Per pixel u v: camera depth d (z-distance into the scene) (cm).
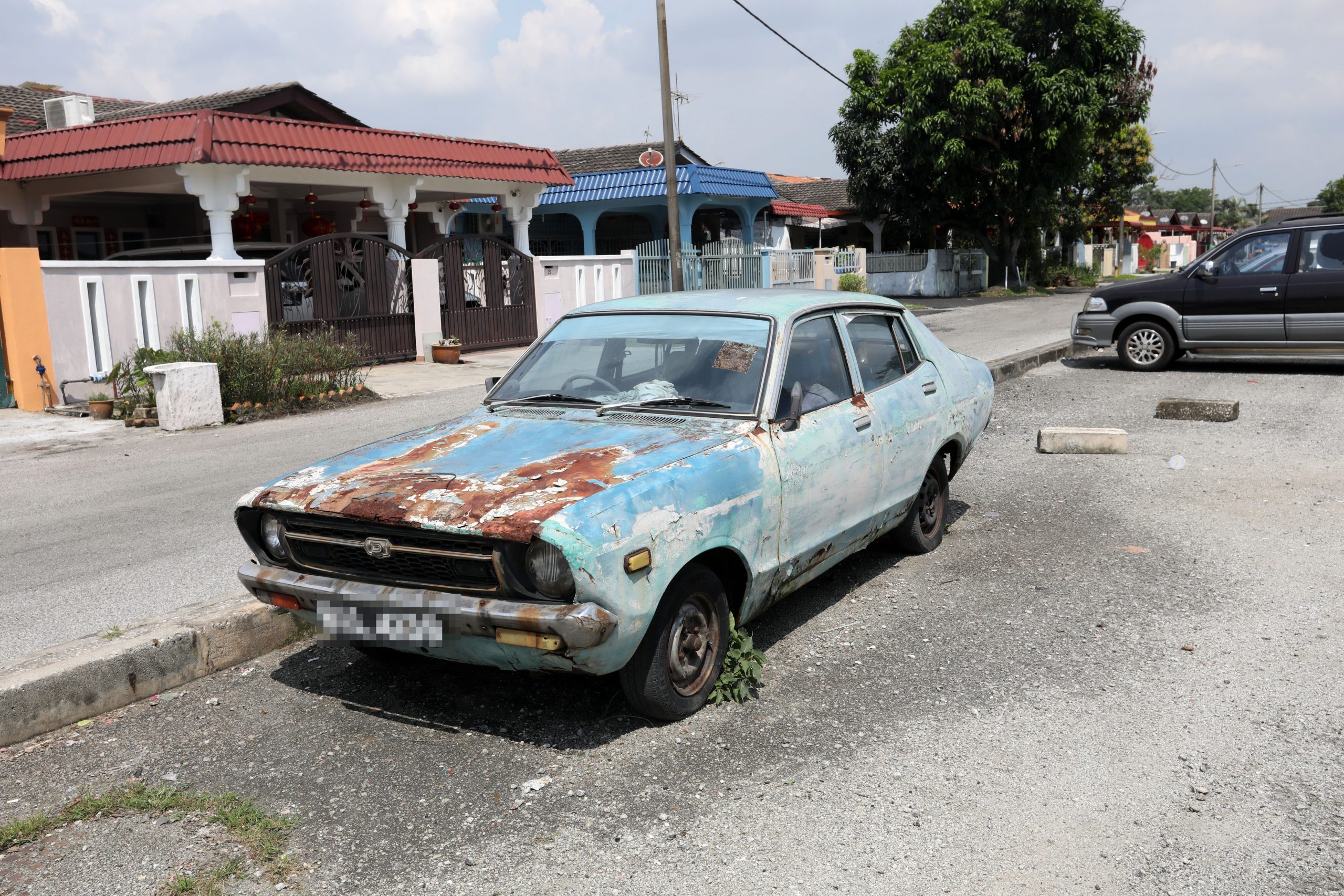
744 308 486
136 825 326
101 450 1005
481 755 368
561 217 3238
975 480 769
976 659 443
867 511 497
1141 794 328
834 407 474
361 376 1344
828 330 502
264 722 400
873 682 422
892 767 350
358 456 429
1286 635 456
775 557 424
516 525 337
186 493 805
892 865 294
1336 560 555
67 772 363
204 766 365
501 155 2056
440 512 353
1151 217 7300
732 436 414
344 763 365
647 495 358
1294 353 1285
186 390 1100
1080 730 373
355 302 1608
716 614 399
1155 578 541
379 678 440
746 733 379
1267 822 310
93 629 497
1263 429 911
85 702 404
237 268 1388
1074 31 3014
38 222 1762
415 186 1911
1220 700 394
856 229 4234
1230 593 514
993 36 3038
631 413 446
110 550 647
